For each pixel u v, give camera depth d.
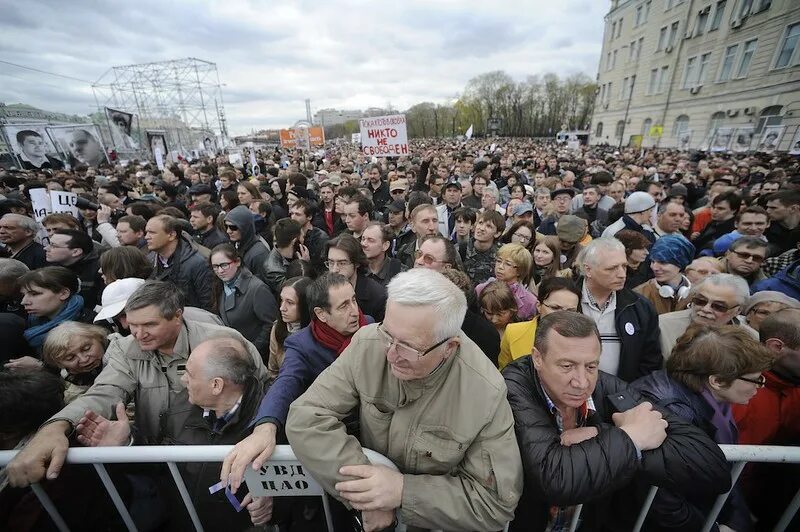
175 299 1.87
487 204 5.44
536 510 1.42
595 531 1.50
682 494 1.32
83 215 5.56
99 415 1.59
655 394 1.61
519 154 24.17
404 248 4.18
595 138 44.41
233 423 1.69
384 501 1.09
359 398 1.36
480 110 71.19
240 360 1.69
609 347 2.23
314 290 1.98
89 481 1.48
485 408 1.16
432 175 7.11
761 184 6.94
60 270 2.63
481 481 1.13
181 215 5.04
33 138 12.88
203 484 1.56
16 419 1.48
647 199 3.93
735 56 24.08
